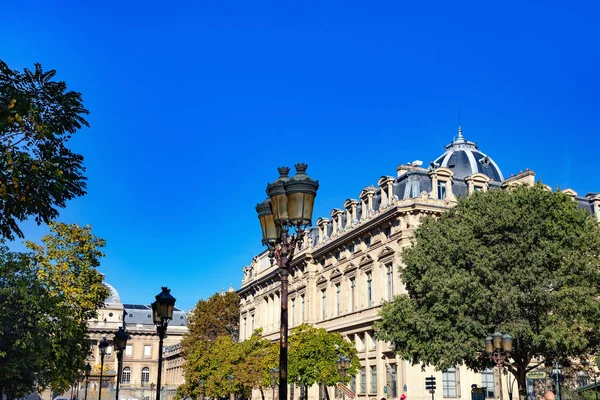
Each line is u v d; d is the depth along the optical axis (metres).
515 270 40.41
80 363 48.66
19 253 41.28
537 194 42.28
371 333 63.62
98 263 52.81
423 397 55.06
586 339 38.88
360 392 64.44
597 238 41.50
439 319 41.72
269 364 61.72
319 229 78.12
